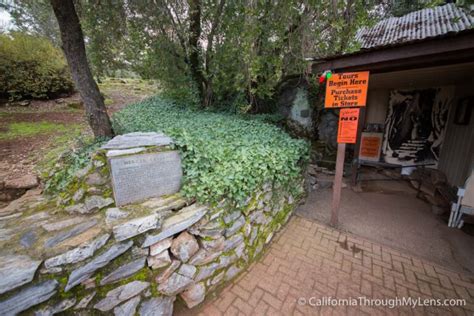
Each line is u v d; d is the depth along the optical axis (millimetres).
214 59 4895
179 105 6254
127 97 8867
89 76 2873
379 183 4590
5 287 984
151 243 1463
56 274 1132
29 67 6273
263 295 1865
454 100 4035
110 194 1639
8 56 5914
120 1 3287
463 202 2760
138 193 1694
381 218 3135
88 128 4719
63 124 4996
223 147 2479
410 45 1956
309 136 5879
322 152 5789
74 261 1179
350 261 2260
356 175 4398
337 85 2582
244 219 2109
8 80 5926
